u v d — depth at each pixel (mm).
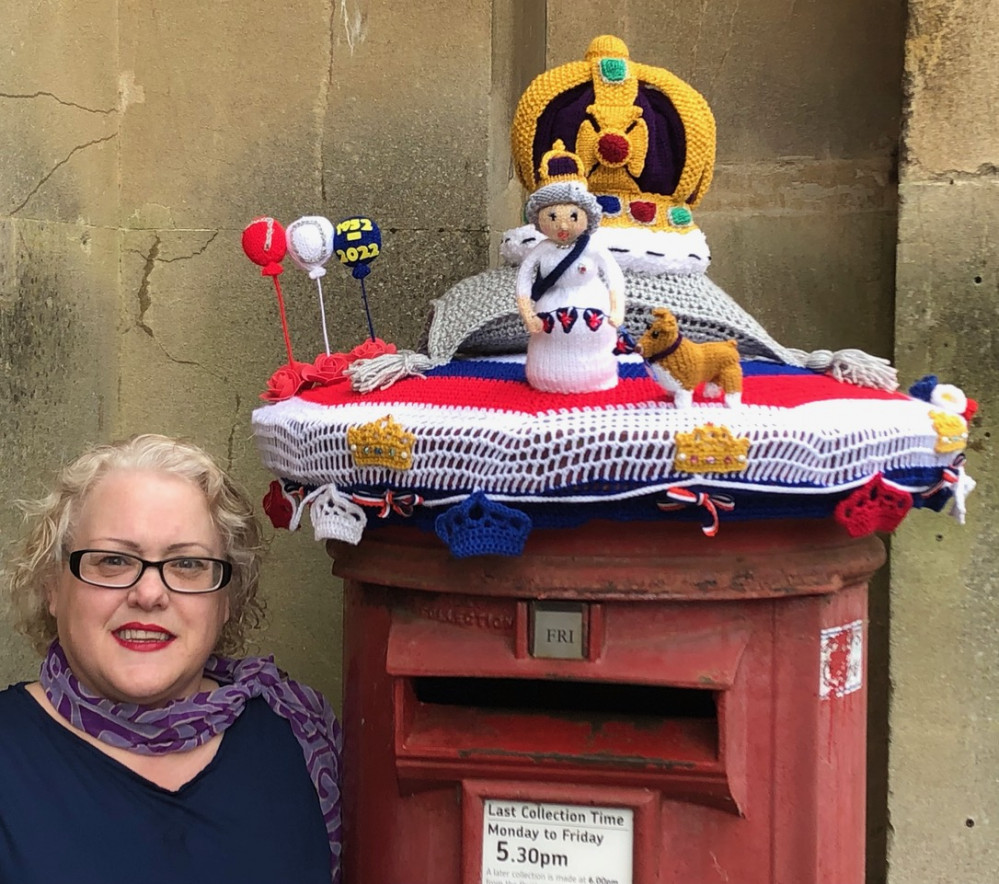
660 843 1088
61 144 1871
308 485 1133
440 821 1145
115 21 2000
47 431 1854
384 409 1039
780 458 940
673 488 945
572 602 1048
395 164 1937
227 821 1198
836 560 1094
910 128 1738
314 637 2070
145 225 2043
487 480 971
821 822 1099
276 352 2016
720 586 1037
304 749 1324
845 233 2010
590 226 982
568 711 1122
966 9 1693
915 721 1824
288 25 1947
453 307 1255
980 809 1810
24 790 1128
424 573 1098
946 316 1744
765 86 2035
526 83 2129
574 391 1000
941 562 1787
